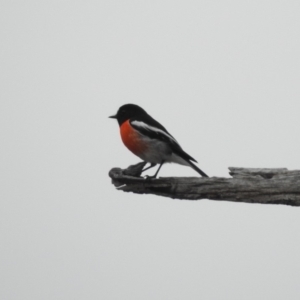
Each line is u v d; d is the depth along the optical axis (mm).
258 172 11016
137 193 11922
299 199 10617
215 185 11016
